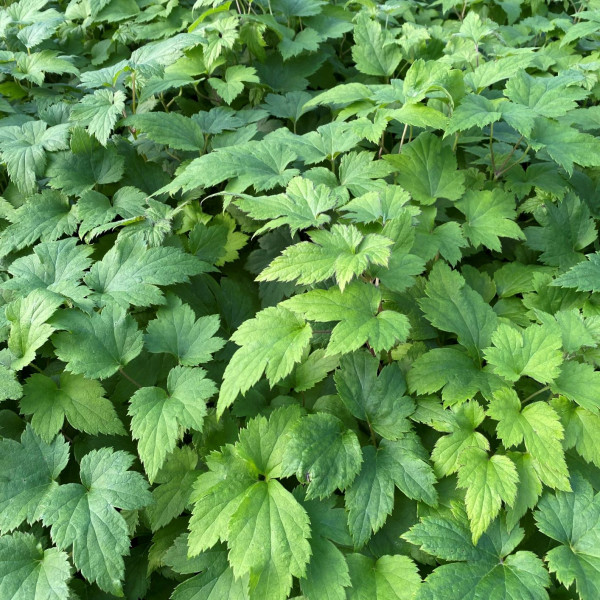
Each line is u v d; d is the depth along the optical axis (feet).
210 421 6.39
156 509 5.93
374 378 6.10
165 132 8.79
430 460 5.68
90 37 13.05
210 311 8.00
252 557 4.87
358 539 5.31
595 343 5.86
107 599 6.08
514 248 8.98
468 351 6.21
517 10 13.74
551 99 8.10
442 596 4.84
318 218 6.04
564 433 5.53
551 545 5.58
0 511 5.50
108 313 6.47
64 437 6.74
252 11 11.94
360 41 10.75
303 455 5.38
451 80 7.98
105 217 8.01
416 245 7.40
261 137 10.23
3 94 11.17
